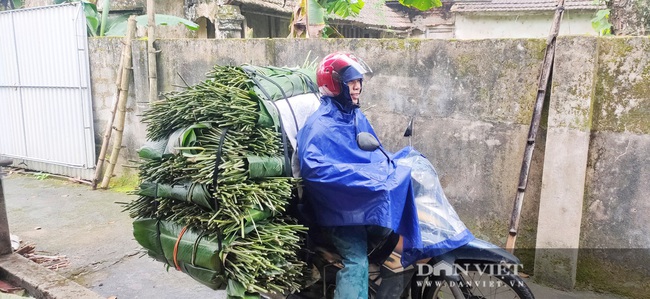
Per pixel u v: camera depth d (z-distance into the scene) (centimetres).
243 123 255
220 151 245
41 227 504
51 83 677
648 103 338
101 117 662
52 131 691
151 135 276
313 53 474
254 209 246
